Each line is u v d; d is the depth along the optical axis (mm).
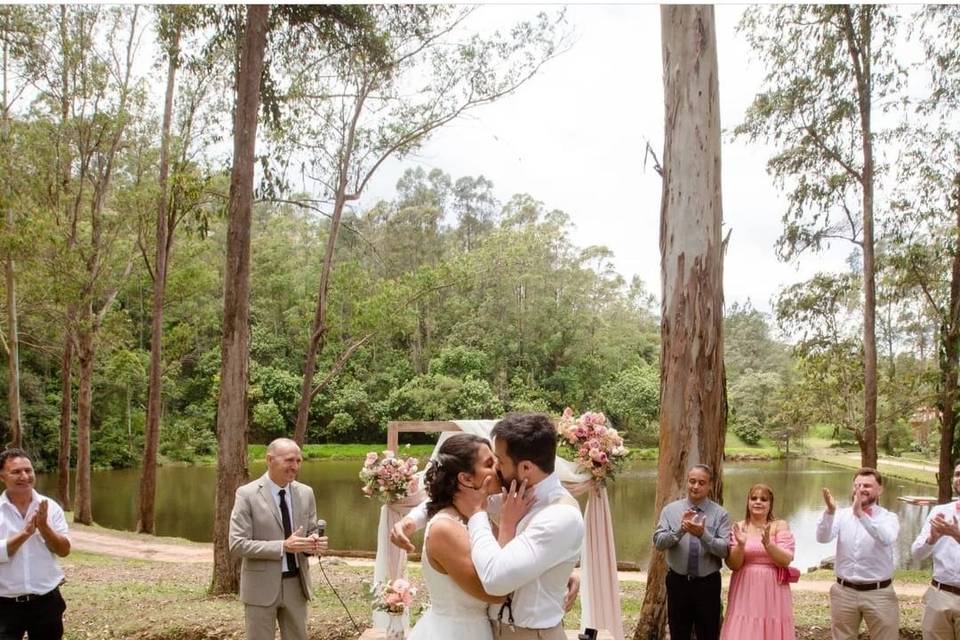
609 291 45375
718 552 4711
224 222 36938
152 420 16938
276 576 4410
